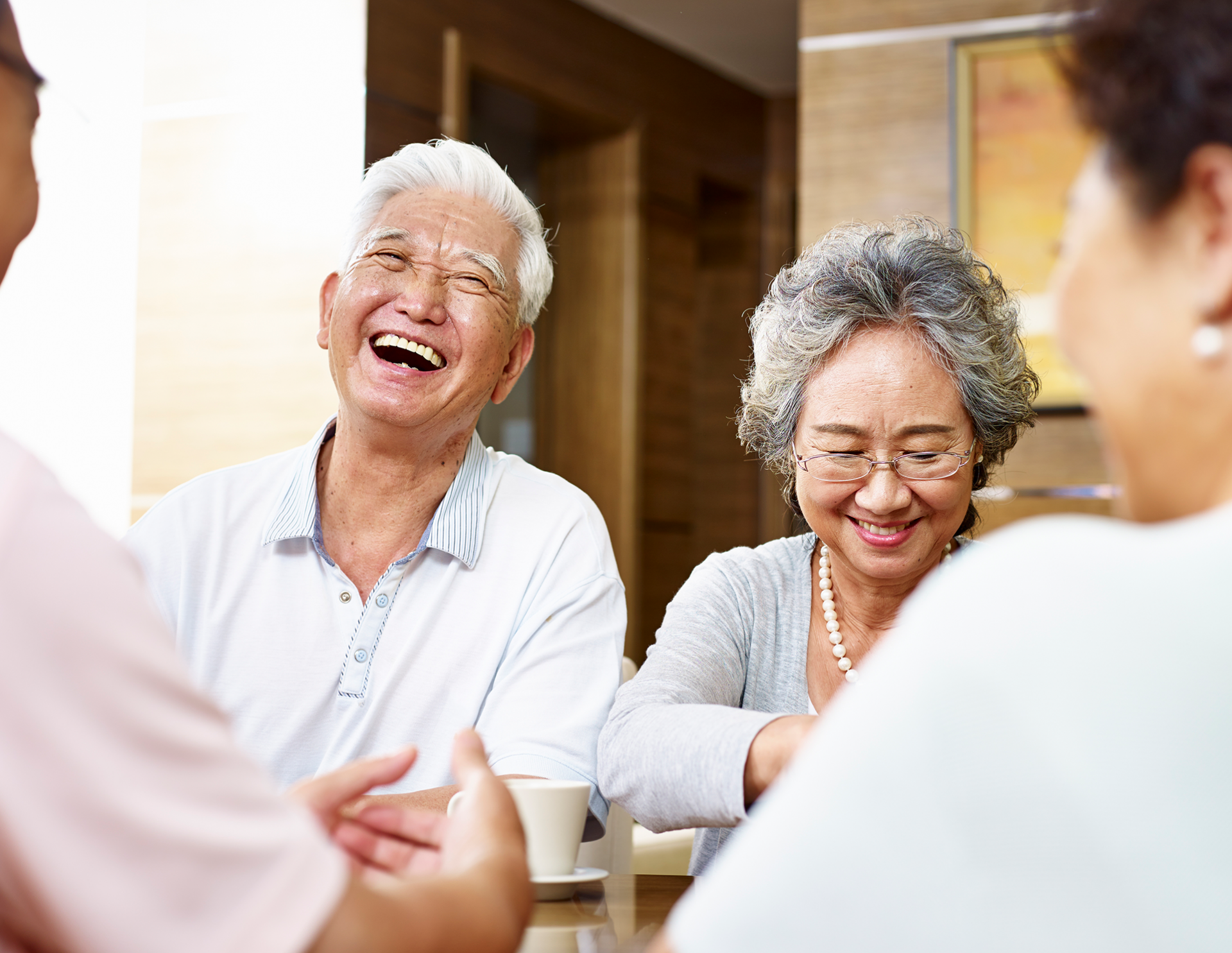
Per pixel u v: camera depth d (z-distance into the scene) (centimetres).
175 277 443
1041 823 49
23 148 69
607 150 519
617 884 129
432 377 176
